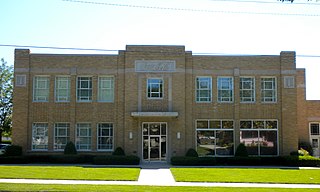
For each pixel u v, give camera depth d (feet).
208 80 122.11
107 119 120.37
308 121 151.43
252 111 121.70
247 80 123.03
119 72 121.29
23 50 121.70
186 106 120.16
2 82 186.80
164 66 120.16
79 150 119.85
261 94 122.52
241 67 122.62
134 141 117.80
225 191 59.93
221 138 120.47
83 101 121.19
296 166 110.52
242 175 81.61
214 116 120.78
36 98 121.39
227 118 121.08
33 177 75.10
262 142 120.98
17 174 78.69
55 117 120.47
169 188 62.59
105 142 120.16
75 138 120.06
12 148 115.03
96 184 66.95
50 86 121.29
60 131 120.67
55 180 72.18
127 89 119.44
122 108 120.06
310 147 147.84
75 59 121.90
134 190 59.82
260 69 122.72
